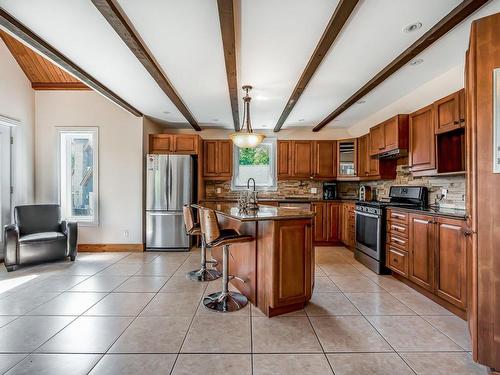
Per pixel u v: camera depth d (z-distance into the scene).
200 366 1.71
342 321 2.29
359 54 2.53
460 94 2.62
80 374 1.63
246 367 1.70
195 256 4.40
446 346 1.94
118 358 1.78
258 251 2.54
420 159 3.28
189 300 2.69
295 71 2.89
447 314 2.42
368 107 4.22
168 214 4.75
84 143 4.85
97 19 2.04
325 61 2.67
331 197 5.62
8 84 4.09
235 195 5.87
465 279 2.27
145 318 2.32
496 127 1.55
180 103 3.91
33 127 4.63
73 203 4.85
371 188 5.09
